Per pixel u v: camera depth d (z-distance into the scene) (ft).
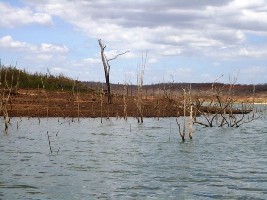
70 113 156.66
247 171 64.28
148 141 99.04
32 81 211.41
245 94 400.67
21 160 71.77
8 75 204.44
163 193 51.49
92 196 50.01
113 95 207.21
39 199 48.44
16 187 53.62
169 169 65.46
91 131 116.57
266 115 208.54
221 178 59.47
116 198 49.19
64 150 83.05
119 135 109.50
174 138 105.29
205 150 85.92
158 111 158.81
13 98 173.58
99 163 70.08
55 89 212.02
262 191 52.60
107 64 181.06
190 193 51.44
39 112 154.10
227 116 186.80
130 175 61.11
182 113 174.91
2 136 101.30
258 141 102.17
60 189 52.95
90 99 188.65
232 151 84.99
